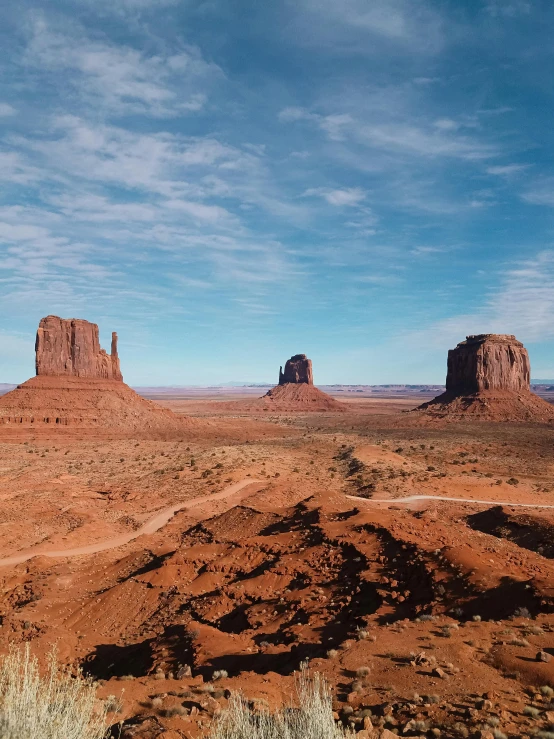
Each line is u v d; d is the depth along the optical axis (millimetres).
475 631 17203
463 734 10773
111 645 25797
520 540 41469
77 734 7168
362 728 11406
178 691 13938
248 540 34281
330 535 30766
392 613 21250
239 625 24516
